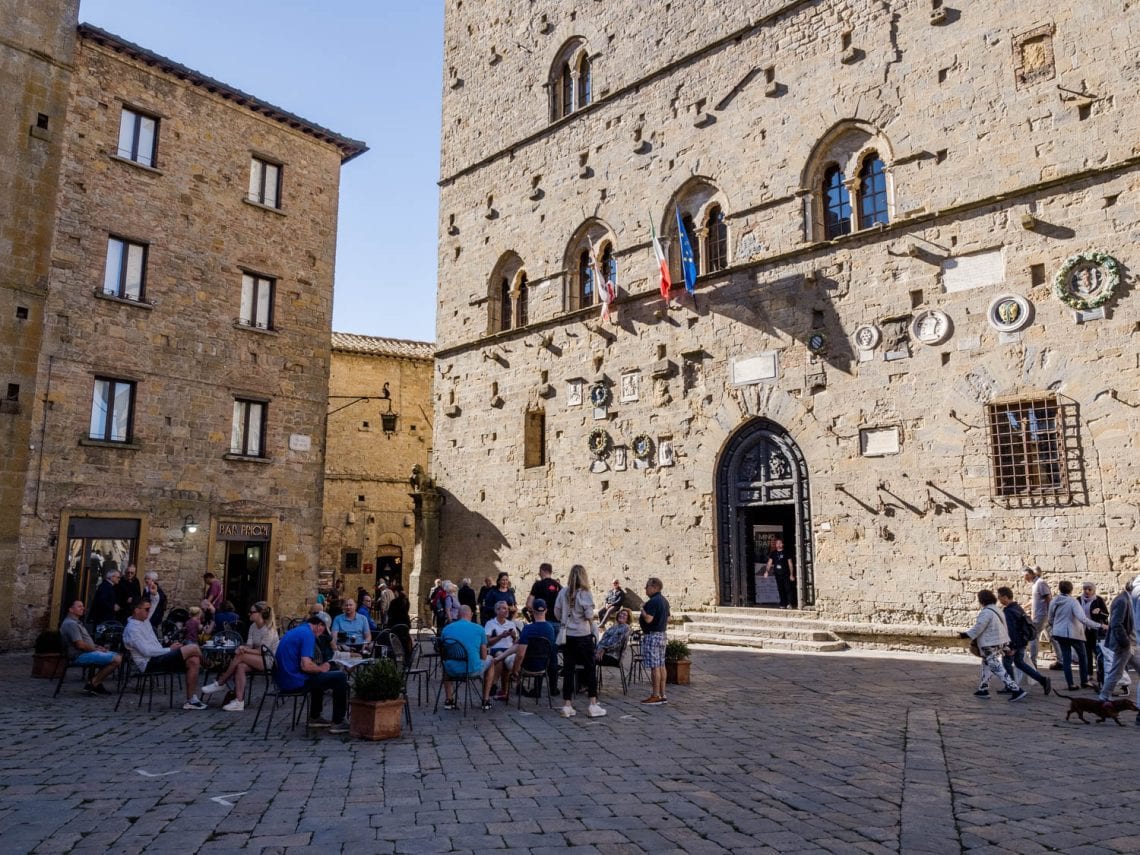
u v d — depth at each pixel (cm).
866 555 2177
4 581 2106
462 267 3594
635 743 1109
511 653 1453
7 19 2236
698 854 682
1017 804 819
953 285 2098
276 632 1507
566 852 684
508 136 3466
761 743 1108
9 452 2145
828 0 2438
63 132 2334
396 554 4256
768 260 2459
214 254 2697
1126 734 1144
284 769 960
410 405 4416
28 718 1270
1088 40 1952
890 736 1151
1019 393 1958
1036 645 1664
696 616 2480
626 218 2928
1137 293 1816
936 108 2183
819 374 2322
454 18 3856
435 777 924
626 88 2977
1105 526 1802
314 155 3050
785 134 2495
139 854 676
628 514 2764
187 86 2673
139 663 1415
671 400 2689
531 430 3206
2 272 2173
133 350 2455
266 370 2803
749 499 2491
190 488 2552
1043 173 1986
